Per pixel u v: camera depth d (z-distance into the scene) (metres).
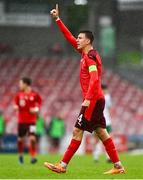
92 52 27.41
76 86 107.38
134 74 113.38
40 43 119.31
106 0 118.50
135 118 100.19
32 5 119.12
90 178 25.80
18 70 111.62
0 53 116.75
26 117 46.31
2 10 118.94
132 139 86.56
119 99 105.38
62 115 98.00
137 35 123.12
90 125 27.50
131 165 39.72
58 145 85.75
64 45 118.94
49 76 110.31
